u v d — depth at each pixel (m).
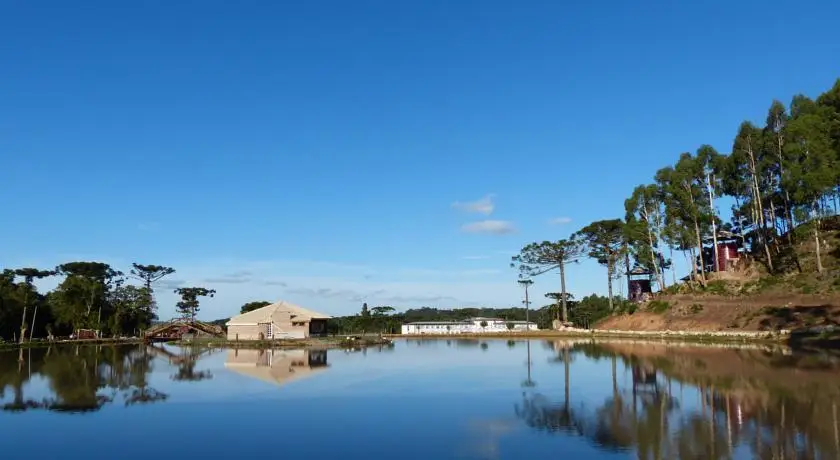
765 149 75.62
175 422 22.11
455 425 21.00
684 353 46.34
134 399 27.84
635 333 74.19
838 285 59.69
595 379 32.88
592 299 115.44
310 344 76.44
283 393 29.48
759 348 47.25
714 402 23.80
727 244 87.50
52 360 53.00
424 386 31.61
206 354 60.88
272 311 87.25
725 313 66.38
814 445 16.56
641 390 28.05
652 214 88.06
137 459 17.00
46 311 99.62
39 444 18.89
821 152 61.91
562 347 63.59
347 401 26.72
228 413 23.89
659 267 93.31
